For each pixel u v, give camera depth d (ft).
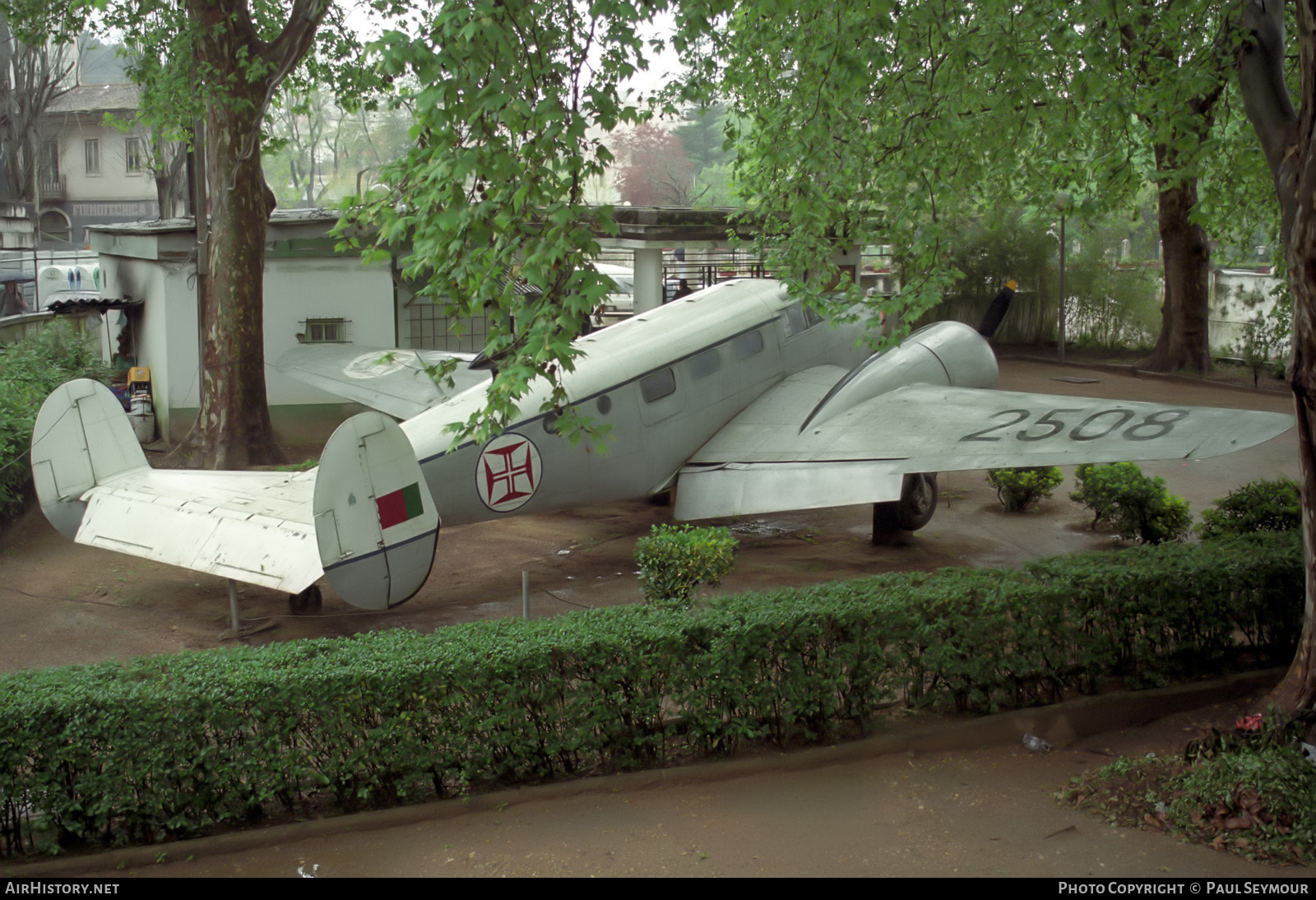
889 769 19.36
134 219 148.66
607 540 38.52
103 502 28.60
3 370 47.09
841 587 21.79
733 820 17.25
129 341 57.16
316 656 18.12
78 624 28.32
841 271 28.17
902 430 32.27
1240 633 26.23
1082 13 25.59
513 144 18.40
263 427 47.32
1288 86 33.71
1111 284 89.35
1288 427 24.91
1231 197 37.27
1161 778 17.97
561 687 18.29
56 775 15.94
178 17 44.52
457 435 20.54
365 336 54.85
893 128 28.50
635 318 38.01
